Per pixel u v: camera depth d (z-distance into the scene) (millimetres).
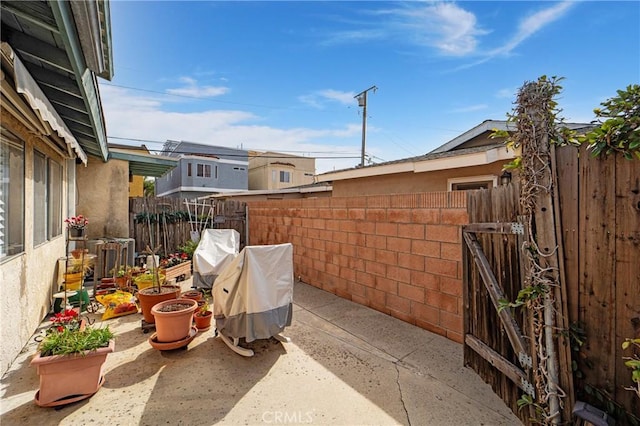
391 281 4250
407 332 3730
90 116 3498
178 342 3162
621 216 1521
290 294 3375
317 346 3365
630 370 1491
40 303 3883
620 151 1499
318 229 5727
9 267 2869
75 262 4824
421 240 3822
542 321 1823
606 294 1584
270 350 3268
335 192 9297
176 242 7887
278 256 3246
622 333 1522
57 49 2199
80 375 2398
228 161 24250
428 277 3750
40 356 2314
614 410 1546
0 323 2688
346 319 4160
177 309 3375
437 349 3285
